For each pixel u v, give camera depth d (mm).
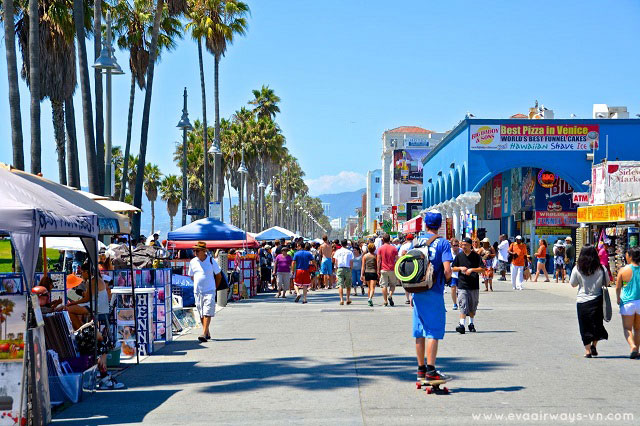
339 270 21781
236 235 23078
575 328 14805
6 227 6773
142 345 12203
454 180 46969
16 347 7004
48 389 7617
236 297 24719
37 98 22234
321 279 33156
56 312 8992
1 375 6984
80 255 22984
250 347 12820
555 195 41406
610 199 29922
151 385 9523
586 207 30172
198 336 14273
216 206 33406
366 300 23688
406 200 110375
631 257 10906
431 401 7988
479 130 40438
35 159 22188
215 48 47250
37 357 7309
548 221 41438
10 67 21172
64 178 33281
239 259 26578
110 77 23562
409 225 59156
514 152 40344
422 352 8625
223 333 15133
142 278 13336
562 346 12203
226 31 46844
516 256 27188
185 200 44219
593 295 10898
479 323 15766
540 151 40219
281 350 12289
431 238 8492
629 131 39906
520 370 9867
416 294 8508
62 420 7648
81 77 25422
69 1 28172
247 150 75188
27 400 7055
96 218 8383
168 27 40750
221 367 10789
